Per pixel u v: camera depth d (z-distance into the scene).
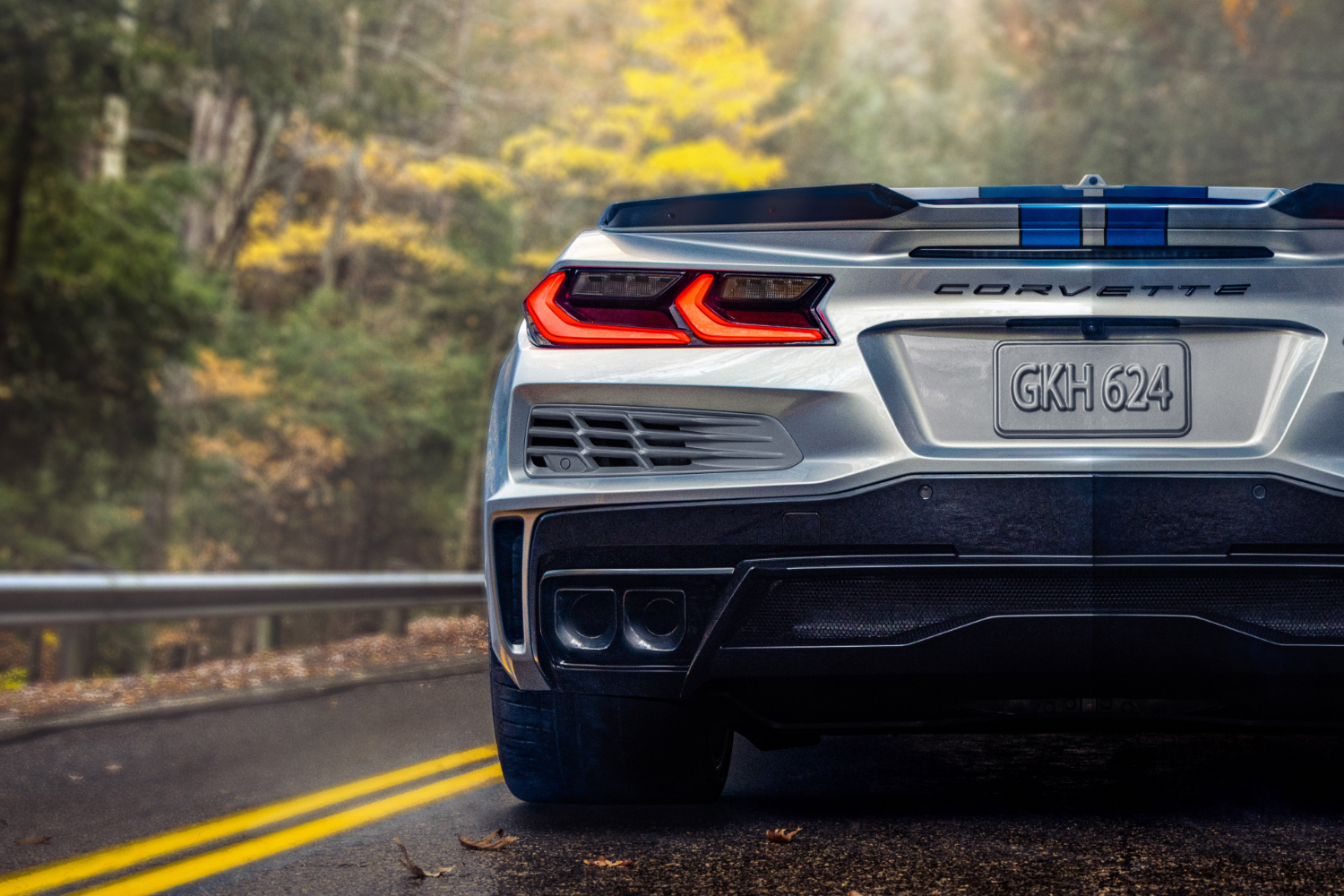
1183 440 3.06
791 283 3.19
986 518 3.05
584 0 32.53
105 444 21.89
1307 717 3.17
